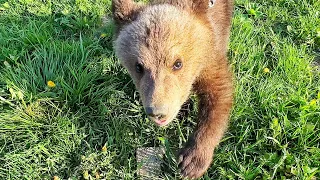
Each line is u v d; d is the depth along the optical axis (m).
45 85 0.67
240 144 0.60
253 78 0.67
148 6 0.55
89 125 0.63
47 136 0.62
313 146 0.59
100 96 0.66
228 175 0.56
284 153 0.57
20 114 0.63
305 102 0.62
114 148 0.61
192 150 0.56
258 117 0.62
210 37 0.54
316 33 0.75
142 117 0.64
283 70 0.68
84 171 0.58
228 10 0.67
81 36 0.75
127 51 0.51
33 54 0.71
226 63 0.58
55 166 0.59
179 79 0.50
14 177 0.58
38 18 0.79
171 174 0.59
